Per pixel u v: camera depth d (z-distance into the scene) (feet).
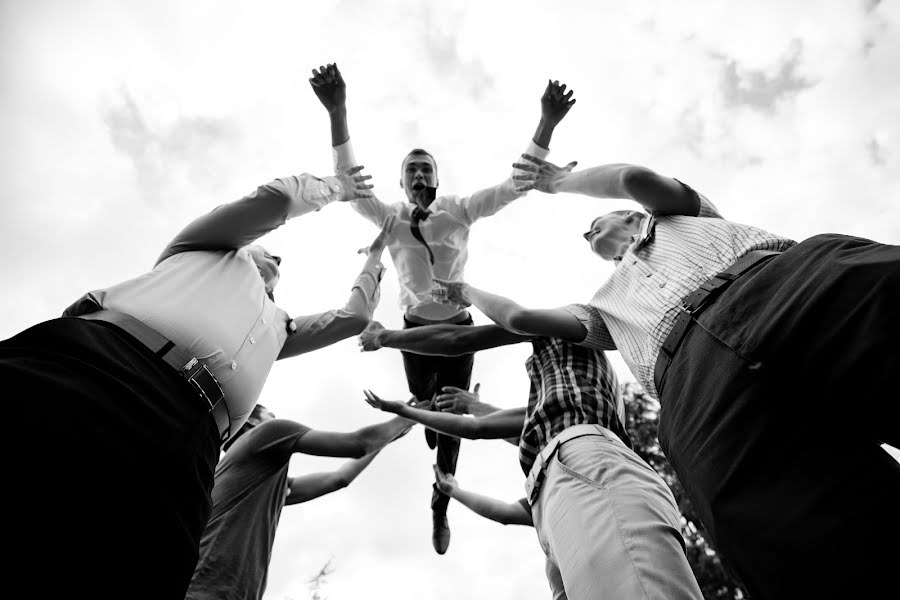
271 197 6.43
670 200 6.74
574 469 6.73
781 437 4.28
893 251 3.90
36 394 3.49
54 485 3.26
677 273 6.01
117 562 3.51
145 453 3.95
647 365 6.27
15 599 2.87
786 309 4.25
